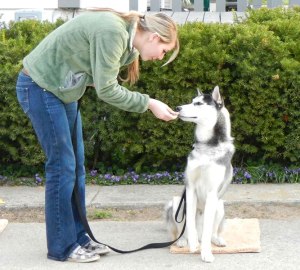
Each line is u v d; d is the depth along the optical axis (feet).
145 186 22.30
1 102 21.88
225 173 15.57
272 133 22.00
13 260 15.66
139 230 18.10
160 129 22.11
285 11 25.38
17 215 19.74
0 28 24.43
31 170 23.58
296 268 14.80
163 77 21.65
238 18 27.32
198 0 32.04
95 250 15.79
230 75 21.86
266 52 21.38
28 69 14.55
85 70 14.32
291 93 21.39
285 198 20.18
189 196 15.69
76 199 15.48
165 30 14.16
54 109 14.58
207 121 15.23
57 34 14.32
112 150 23.54
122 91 14.47
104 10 14.16
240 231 17.17
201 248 15.48
